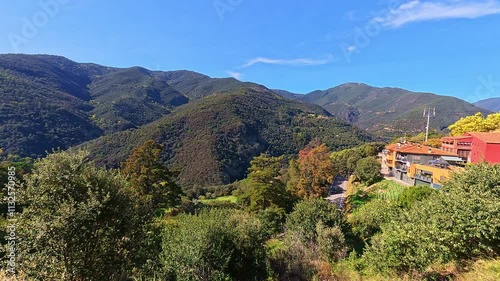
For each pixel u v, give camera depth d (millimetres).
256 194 28531
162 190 25641
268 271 10102
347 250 13055
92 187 6891
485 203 8359
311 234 13773
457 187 10227
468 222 8172
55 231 6238
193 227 9406
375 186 35031
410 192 17625
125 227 7273
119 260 7367
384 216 16016
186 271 8000
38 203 6434
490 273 7367
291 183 40969
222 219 10398
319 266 10820
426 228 8461
